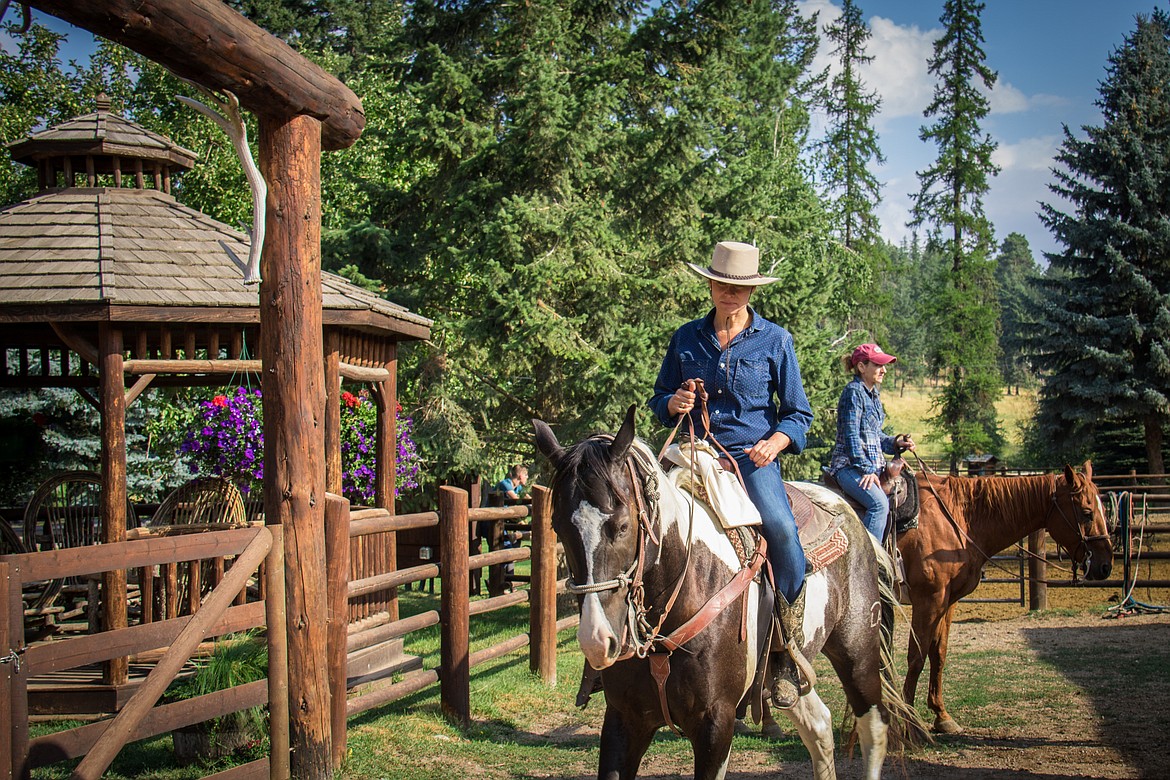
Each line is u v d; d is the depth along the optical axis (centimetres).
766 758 581
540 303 1279
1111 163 2858
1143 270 2777
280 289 463
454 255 1342
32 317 600
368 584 569
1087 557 716
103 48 2002
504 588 1230
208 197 1848
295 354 463
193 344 669
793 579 389
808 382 1391
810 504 446
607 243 1317
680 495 356
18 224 692
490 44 1550
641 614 319
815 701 430
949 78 3519
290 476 461
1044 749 586
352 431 896
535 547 787
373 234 1384
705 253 1420
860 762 581
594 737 635
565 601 1278
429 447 1377
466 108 1387
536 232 1289
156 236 699
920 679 805
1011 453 3794
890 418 5656
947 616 679
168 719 400
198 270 670
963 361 3422
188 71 402
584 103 1281
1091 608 1181
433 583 1448
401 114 1823
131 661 632
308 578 463
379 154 1786
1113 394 2680
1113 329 2700
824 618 425
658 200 1402
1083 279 2867
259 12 2762
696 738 348
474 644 984
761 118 2130
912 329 7425
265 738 530
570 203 1361
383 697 592
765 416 406
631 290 1399
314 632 465
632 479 321
